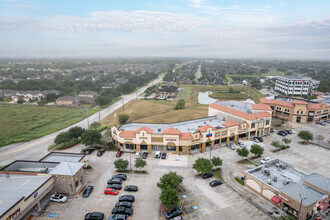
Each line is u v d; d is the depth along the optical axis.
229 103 119.12
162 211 50.81
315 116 115.75
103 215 48.38
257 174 59.16
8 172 57.12
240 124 88.00
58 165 58.81
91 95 189.12
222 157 77.44
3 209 42.34
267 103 127.75
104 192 57.28
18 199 45.81
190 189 58.88
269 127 98.38
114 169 69.69
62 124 121.75
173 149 81.19
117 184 59.59
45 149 88.06
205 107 157.50
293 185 49.53
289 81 197.75
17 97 185.25
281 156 78.31
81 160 67.44
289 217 44.53
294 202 47.00
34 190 49.28
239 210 50.81
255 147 74.81
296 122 116.88
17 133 105.12
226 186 60.38
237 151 74.00
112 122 123.75
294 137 96.38
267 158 73.62
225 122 91.94
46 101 175.25
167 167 70.56
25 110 151.62
